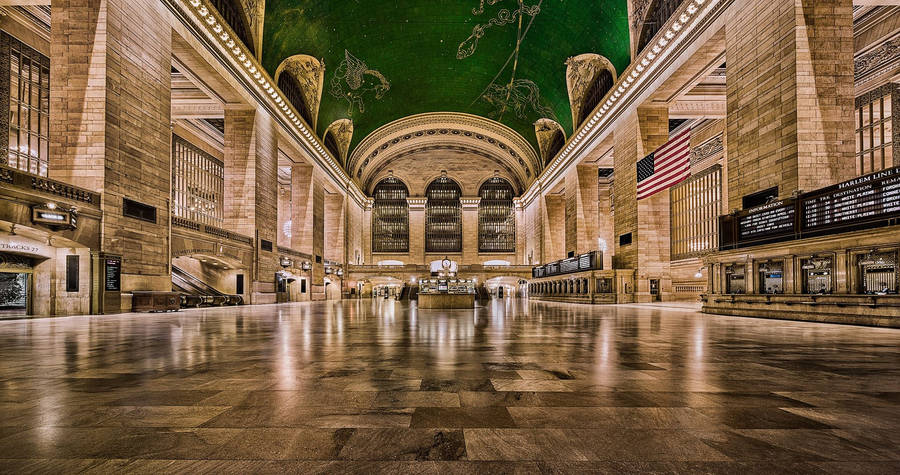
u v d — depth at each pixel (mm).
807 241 10328
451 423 2279
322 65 29438
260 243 24562
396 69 33656
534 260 46750
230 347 5207
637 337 6359
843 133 11914
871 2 14852
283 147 29469
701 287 30000
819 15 12117
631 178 23453
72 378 3373
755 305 11750
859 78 18578
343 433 2129
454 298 17469
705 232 32531
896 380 3322
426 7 27109
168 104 16281
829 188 10117
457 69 34531
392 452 1891
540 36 28062
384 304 24734
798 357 4430
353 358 4336
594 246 32188
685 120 29422
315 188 34062
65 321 10203
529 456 1849
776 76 12797
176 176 29906
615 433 2129
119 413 2438
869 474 1666
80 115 13164
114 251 13500
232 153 23891
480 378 3365
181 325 8859
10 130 16859
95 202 12859
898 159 17375
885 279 8711
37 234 11508
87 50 13250
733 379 3338
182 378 3365
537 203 45438
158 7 15727
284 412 2465
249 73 22703
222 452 1887
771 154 12922
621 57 24266
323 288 35875
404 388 3035
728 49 15094
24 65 17438
